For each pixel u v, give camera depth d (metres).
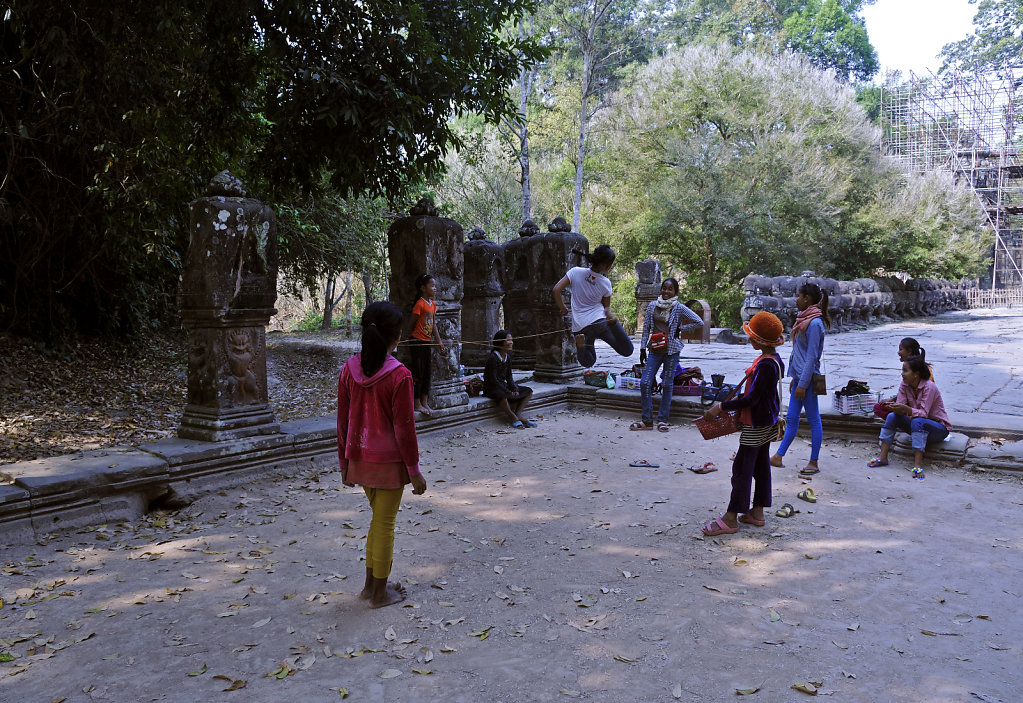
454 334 7.70
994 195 46.97
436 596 3.58
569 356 9.43
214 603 3.53
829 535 4.39
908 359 5.98
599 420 8.37
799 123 28.64
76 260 10.80
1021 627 3.17
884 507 4.93
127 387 10.59
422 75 7.25
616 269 31.30
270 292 5.79
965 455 5.82
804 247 29.47
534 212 31.66
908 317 26.66
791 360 5.95
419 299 7.20
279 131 7.73
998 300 41.12
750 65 28.81
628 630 3.18
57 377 10.11
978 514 4.75
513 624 3.26
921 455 5.83
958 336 17.03
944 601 3.44
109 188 8.78
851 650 2.96
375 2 6.64
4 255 10.20
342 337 23.36
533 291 9.42
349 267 17.84
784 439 5.98
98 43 7.60
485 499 5.27
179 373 12.07
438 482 5.75
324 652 3.01
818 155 27.36
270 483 5.66
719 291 27.98
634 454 6.69
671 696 2.62
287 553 4.21
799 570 3.85
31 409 8.78
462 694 2.66
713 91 28.44
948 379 9.61
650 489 5.50
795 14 52.53
